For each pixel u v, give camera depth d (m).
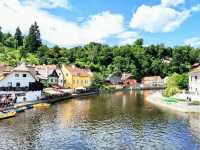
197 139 45.94
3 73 91.94
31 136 46.44
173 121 60.41
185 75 117.00
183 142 44.22
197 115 68.00
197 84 103.12
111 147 41.53
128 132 50.41
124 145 42.56
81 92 129.62
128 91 166.62
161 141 44.75
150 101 100.62
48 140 44.41
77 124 56.34
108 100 104.38
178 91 106.25
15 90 83.38
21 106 73.62
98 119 62.06
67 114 67.88
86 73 161.25
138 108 80.50
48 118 61.81
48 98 92.81
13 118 60.62
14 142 42.94
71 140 44.69
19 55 196.50
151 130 51.97
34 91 87.69
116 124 56.91
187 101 88.12
